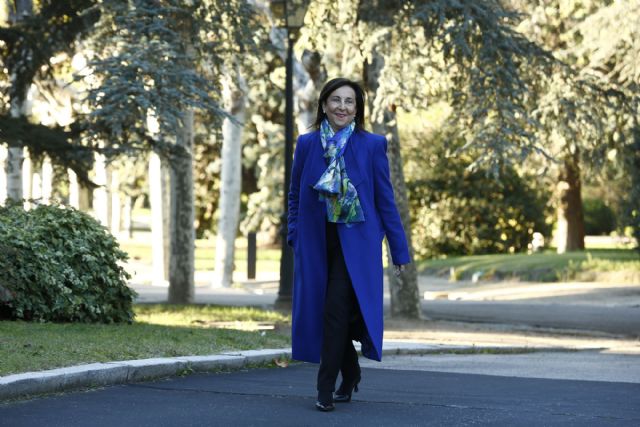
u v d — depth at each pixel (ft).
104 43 111.86
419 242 288.51
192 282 146.30
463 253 289.33
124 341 68.54
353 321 49.11
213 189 367.66
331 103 48.57
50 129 104.53
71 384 53.47
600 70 171.83
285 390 56.34
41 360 56.49
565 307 158.51
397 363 79.41
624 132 138.62
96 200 304.71
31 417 45.44
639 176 171.73
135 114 97.86
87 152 104.58
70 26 111.14
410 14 113.80
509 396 55.98
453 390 59.11
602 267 215.31
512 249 288.71
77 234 84.74
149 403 50.14
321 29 126.82
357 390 52.54
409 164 284.61
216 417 46.50
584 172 222.48
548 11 165.17
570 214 279.08
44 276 80.64
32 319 81.92
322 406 48.34
